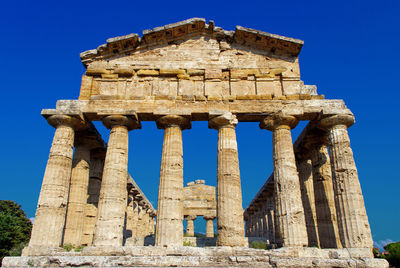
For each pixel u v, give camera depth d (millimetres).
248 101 23578
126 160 22922
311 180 29859
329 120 22859
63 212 21672
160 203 21438
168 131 23234
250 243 32781
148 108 23297
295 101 23453
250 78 24453
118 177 22000
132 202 39656
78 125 23531
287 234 20359
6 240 36938
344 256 19172
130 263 18281
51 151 22391
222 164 22203
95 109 23203
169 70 24609
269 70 24719
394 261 30828
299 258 18594
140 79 24547
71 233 25266
